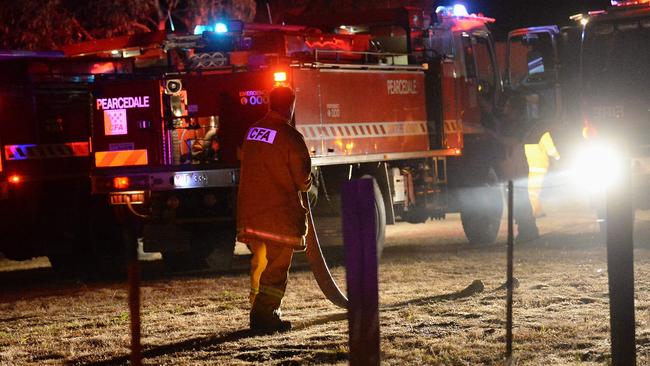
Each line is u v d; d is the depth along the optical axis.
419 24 25.62
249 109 21.06
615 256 9.60
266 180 13.89
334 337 13.13
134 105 21.58
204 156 21.52
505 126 28.12
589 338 12.55
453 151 25.89
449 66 25.98
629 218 9.57
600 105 25.73
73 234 23.98
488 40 28.27
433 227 31.80
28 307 17.94
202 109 21.34
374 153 23.22
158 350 12.85
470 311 14.67
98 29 38.78
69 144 23.86
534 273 18.70
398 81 24.28
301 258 22.62
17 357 13.05
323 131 21.70
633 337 9.61
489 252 23.00
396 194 24.20
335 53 22.61
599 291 16.09
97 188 21.78
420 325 13.73
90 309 17.28
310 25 26.39
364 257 7.92
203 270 22.66
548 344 12.26
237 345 12.95
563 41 27.94
